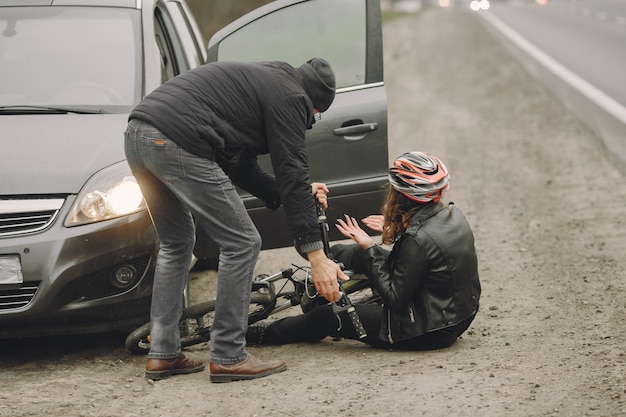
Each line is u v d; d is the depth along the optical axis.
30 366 6.66
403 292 6.31
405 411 5.34
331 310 6.70
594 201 12.11
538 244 10.12
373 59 7.66
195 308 6.84
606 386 5.63
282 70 5.94
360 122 7.57
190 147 5.72
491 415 5.22
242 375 6.08
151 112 5.75
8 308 6.36
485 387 5.70
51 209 6.43
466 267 6.38
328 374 6.13
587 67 26.56
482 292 8.31
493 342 6.75
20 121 7.14
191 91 5.77
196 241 7.57
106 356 6.88
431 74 27.03
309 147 7.54
